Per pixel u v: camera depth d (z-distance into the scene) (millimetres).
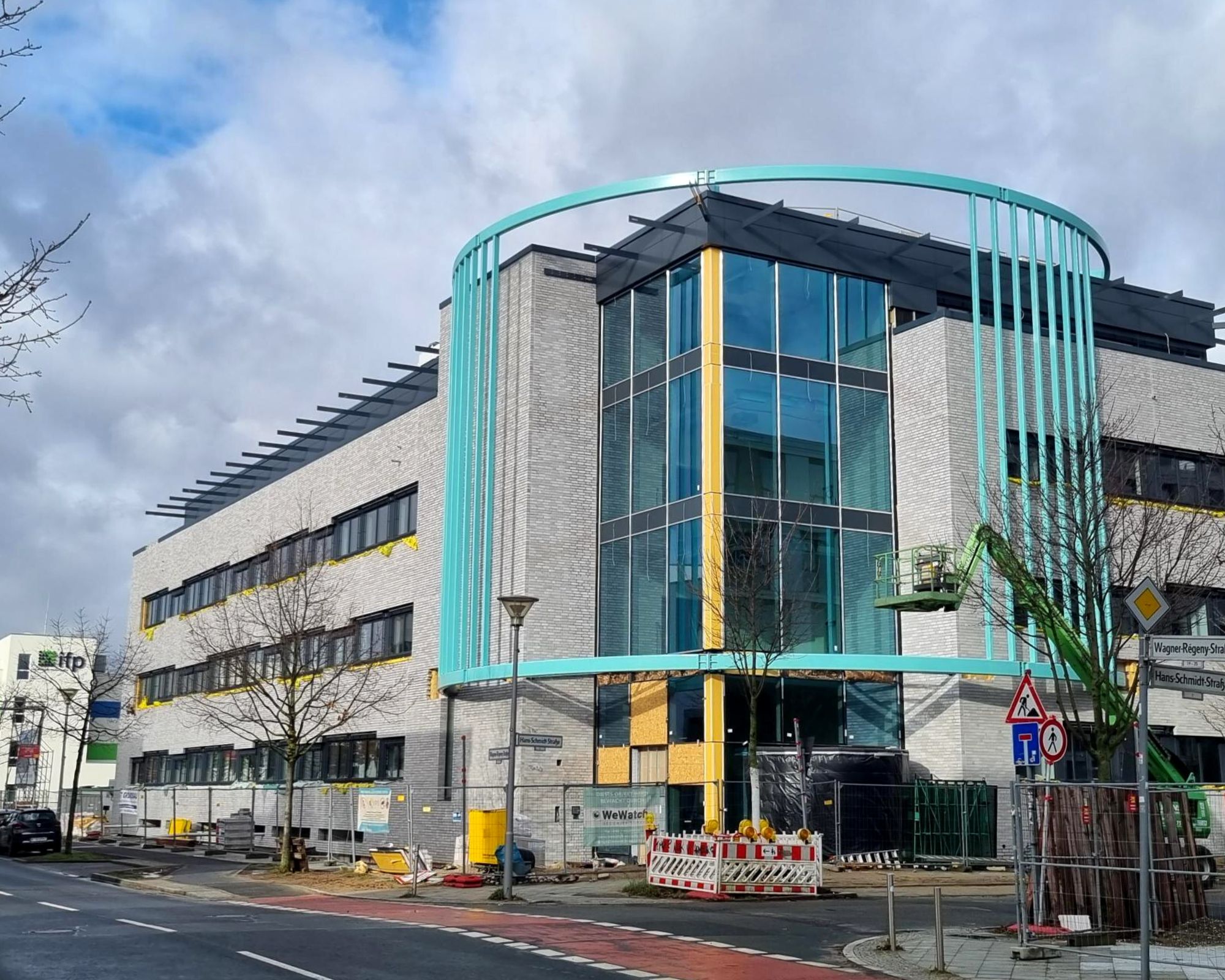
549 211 35250
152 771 61750
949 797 30734
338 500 46344
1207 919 17172
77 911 21609
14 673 90312
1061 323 36938
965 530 32906
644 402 35031
